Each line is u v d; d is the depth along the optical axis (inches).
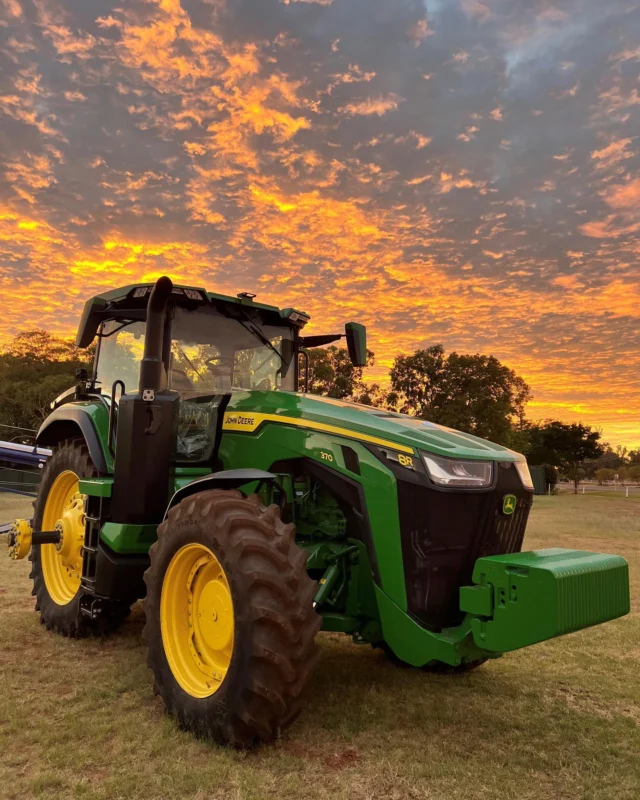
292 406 143.1
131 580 147.9
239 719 102.7
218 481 126.0
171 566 122.6
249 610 103.4
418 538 118.0
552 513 693.3
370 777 99.3
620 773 103.0
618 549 364.2
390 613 119.1
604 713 129.5
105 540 144.7
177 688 116.6
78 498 178.2
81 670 145.8
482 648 106.4
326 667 154.7
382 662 160.4
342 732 115.2
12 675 141.7
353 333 179.9
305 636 105.6
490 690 141.6
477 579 107.0
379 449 125.0
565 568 100.2
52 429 202.4
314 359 887.7
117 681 138.2
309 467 135.6
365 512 124.1
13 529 175.5
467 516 120.7
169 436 142.1
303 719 120.7
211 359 167.9
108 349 182.5
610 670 157.4
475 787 97.3
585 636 189.3
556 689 143.3
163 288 135.5
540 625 97.7
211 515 113.7
